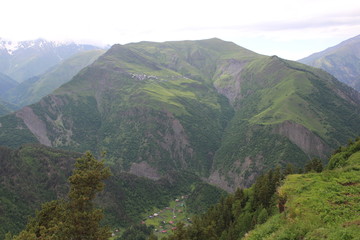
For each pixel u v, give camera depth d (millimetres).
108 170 36531
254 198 71438
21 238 32312
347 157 70875
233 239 59219
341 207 33219
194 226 66688
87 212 34406
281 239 29188
